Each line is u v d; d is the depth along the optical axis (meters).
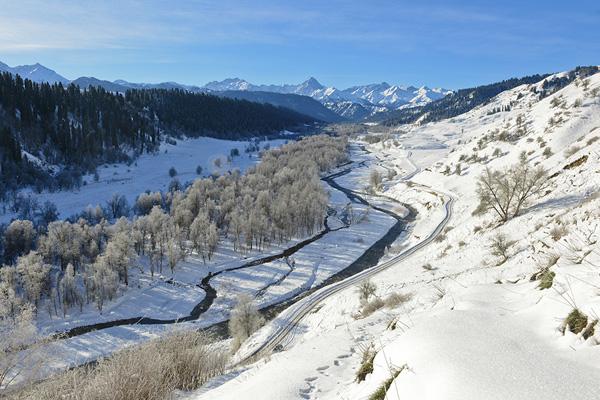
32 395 8.58
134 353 8.38
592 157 44.84
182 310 62.84
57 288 63.72
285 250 85.88
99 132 187.50
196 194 102.62
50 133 173.75
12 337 12.17
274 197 109.06
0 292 36.03
